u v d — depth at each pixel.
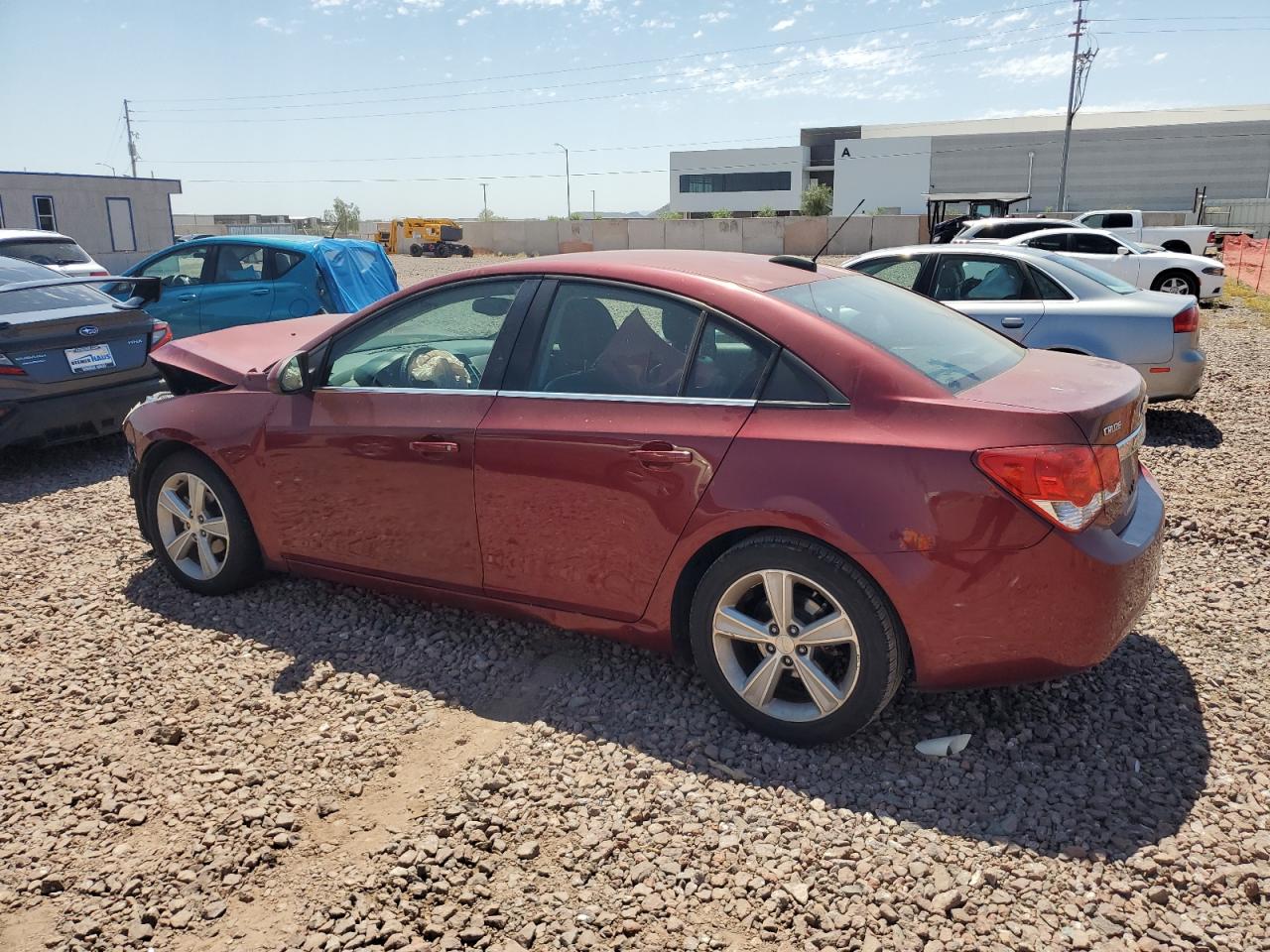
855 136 94.94
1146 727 3.26
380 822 2.86
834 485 2.95
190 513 4.45
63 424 6.79
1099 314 7.46
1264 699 3.42
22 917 2.51
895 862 2.63
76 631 4.16
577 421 3.38
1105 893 2.49
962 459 2.84
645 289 3.43
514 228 54.94
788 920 2.43
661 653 3.57
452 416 3.65
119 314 7.11
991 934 2.37
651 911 2.47
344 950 2.37
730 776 3.03
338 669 3.80
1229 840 2.68
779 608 3.10
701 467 3.15
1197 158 76.25
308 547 4.14
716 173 98.31
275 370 4.09
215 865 2.68
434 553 3.80
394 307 3.93
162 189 35.59
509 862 2.67
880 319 3.49
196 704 3.54
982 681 2.98
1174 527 5.21
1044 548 2.81
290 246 10.15
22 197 31.20
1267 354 11.50
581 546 3.44
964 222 24.33
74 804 2.97
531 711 3.48
